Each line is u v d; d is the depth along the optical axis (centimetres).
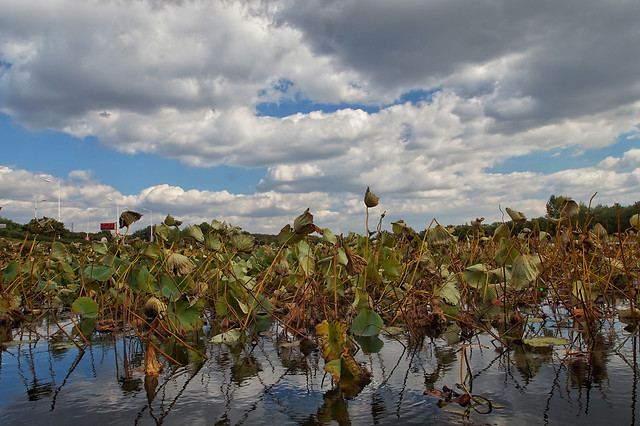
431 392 178
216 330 354
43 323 396
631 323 325
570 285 371
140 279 363
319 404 169
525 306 437
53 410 169
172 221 393
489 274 378
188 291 414
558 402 162
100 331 347
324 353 229
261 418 156
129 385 200
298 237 339
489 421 146
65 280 521
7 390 195
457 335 306
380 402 169
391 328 343
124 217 306
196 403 173
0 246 581
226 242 381
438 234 345
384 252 442
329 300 389
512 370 208
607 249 404
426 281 397
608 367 208
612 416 148
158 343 300
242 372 219
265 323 384
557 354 238
